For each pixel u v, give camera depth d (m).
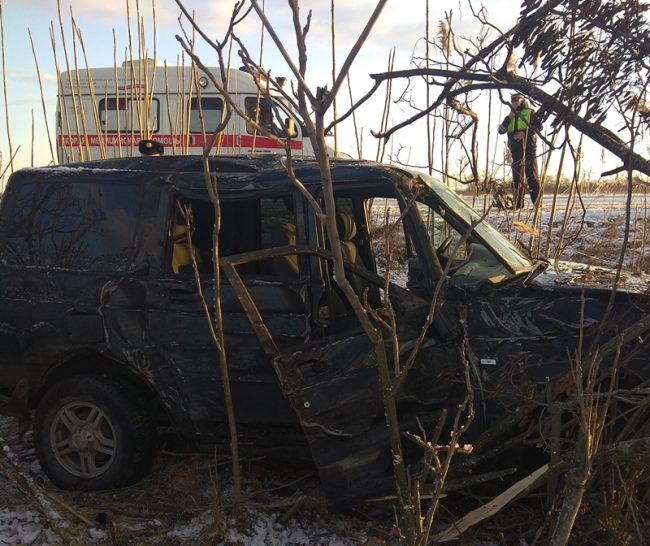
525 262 3.45
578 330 2.87
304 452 3.20
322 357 2.84
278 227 3.35
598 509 2.64
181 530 3.05
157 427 3.51
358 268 3.07
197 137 11.09
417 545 2.03
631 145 2.36
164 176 3.49
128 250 3.43
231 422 3.04
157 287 3.33
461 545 2.86
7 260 3.62
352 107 2.36
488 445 2.84
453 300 3.01
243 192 3.32
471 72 2.56
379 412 2.81
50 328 3.47
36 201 3.66
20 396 3.54
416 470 2.75
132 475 3.41
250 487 3.43
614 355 2.73
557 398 2.80
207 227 3.49
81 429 3.47
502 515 2.99
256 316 2.87
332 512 2.84
